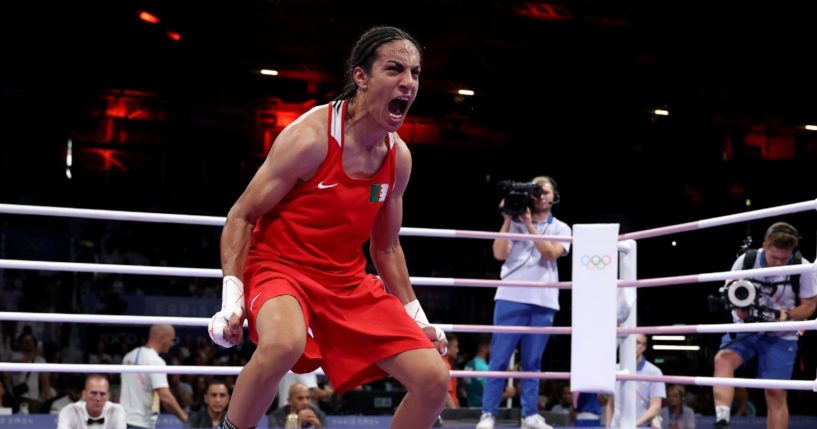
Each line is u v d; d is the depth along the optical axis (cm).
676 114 1688
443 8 1466
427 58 1634
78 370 373
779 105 1677
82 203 1495
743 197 1527
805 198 1491
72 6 1520
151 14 1527
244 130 1694
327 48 1591
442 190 1705
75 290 1329
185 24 1544
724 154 1695
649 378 440
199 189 1611
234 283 250
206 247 1538
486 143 1772
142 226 1504
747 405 1029
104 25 1553
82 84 1603
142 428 654
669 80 1652
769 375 482
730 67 1620
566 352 1370
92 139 1611
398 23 1492
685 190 1608
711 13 1530
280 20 1507
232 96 1689
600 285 457
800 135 1739
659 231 441
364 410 806
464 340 1424
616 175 1678
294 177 251
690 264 1523
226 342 242
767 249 479
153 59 1628
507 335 509
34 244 1396
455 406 841
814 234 1457
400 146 269
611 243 458
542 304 510
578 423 741
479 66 1684
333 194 253
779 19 1505
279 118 1712
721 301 499
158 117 1655
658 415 646
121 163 1617
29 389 947
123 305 1268
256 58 1636
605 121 1723
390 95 247
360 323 257
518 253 513
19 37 1548
